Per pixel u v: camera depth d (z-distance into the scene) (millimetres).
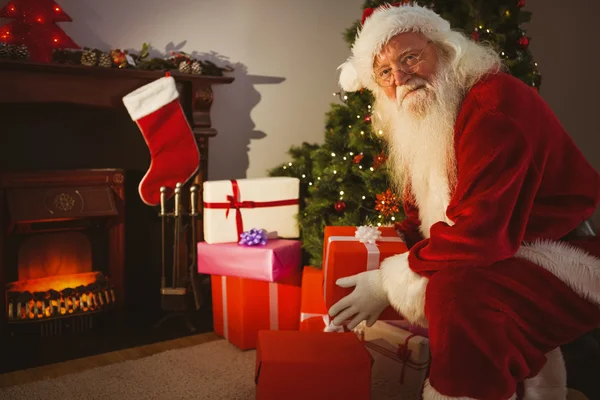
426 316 1573
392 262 1714
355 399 1726
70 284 2697
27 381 2166
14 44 2443
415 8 1703
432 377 1499
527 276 1552
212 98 2836
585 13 4418
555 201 1644
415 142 1700
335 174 2701
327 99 3549
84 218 2725
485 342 1468
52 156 2723
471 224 1489
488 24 2607
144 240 2953
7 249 2617
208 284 3078
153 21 2936
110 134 2840
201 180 2881
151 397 2041
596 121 4578
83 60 2535
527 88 1628
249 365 2318
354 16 3572
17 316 2498
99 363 2326
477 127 1536
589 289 1562
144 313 2885
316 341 1849
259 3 3232
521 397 1656
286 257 2506
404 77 1656
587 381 2102
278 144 3408
